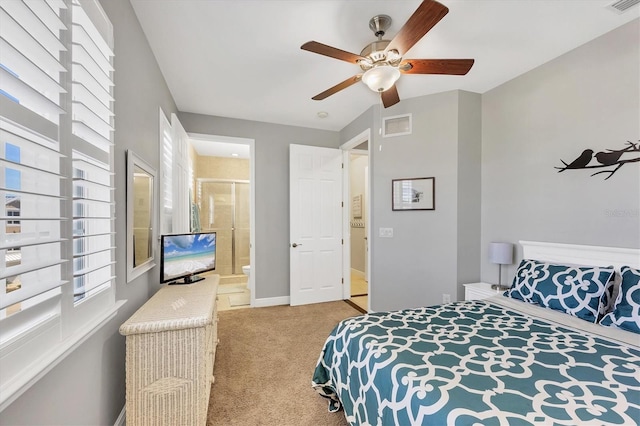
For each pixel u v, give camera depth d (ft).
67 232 3.25
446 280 9.86
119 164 5.03
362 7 5.81
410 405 3.47
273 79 8.88
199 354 4.92
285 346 8.75
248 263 19.63
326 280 13.50
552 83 7.89
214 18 6.10
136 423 4.70
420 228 10.32
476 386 3.46
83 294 3.83
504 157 9.28
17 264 2.71
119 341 5.11
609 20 6.28
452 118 9.78
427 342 4.69
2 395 2.25
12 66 2.58
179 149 9.78
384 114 10.93
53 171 3.08
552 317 5.80
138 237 5.98
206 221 18.84
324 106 11.19
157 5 5.70
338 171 13.79
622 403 3.11
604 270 5.98
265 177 12.90
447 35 6.79
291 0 5.60
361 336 5.07
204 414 5.11
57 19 2.96
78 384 3.72
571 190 7.45
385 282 10.93
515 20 6.26
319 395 6.35
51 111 2.98
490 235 9.73
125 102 5.31
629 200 6.34
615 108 6.58
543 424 2.81
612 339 4.74
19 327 2.57
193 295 6.57
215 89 9.57
